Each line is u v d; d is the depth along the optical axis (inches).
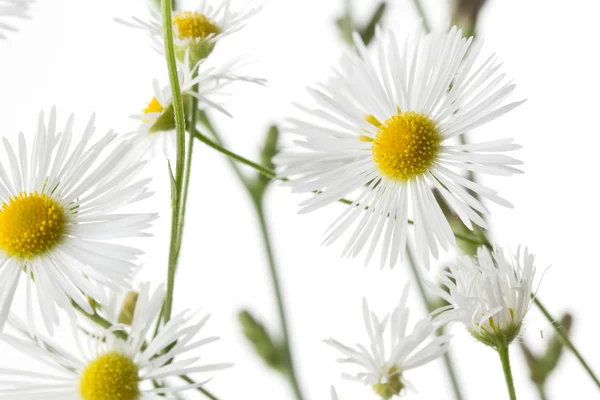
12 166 7.4
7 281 7.3
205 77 7.6
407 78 7.6
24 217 7.2
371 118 7.6
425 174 7.5
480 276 7.2
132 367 7.3
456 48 7.6
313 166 7.5
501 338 7.2
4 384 7.4
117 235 7.2
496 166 7.3
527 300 7.2
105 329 7.2
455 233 7.6
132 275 7.6
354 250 7.5
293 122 7.6
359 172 7.6
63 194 7.3
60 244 7.2
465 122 7.5
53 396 7.4
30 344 7.4
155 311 7.3
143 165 7.3
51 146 7.4
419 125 7.5
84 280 7.2
